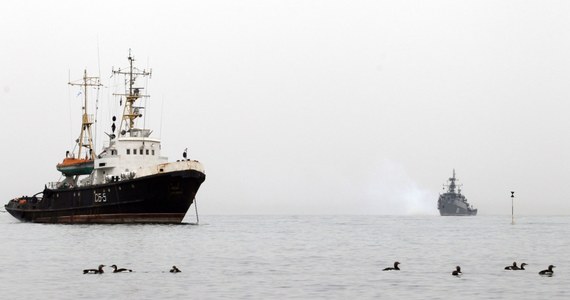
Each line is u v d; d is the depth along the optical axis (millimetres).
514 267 121062
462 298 91312
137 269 119688
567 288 99375
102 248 155250
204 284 102438
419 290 97562
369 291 96688
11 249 154750
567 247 175250
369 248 168000
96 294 94000
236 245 170750
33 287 99562
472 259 140750
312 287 100188
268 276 111312
